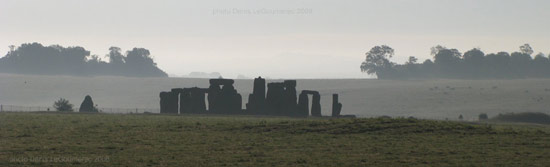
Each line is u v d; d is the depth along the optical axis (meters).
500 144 133.75
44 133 149.50
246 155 120.44
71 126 163.25
